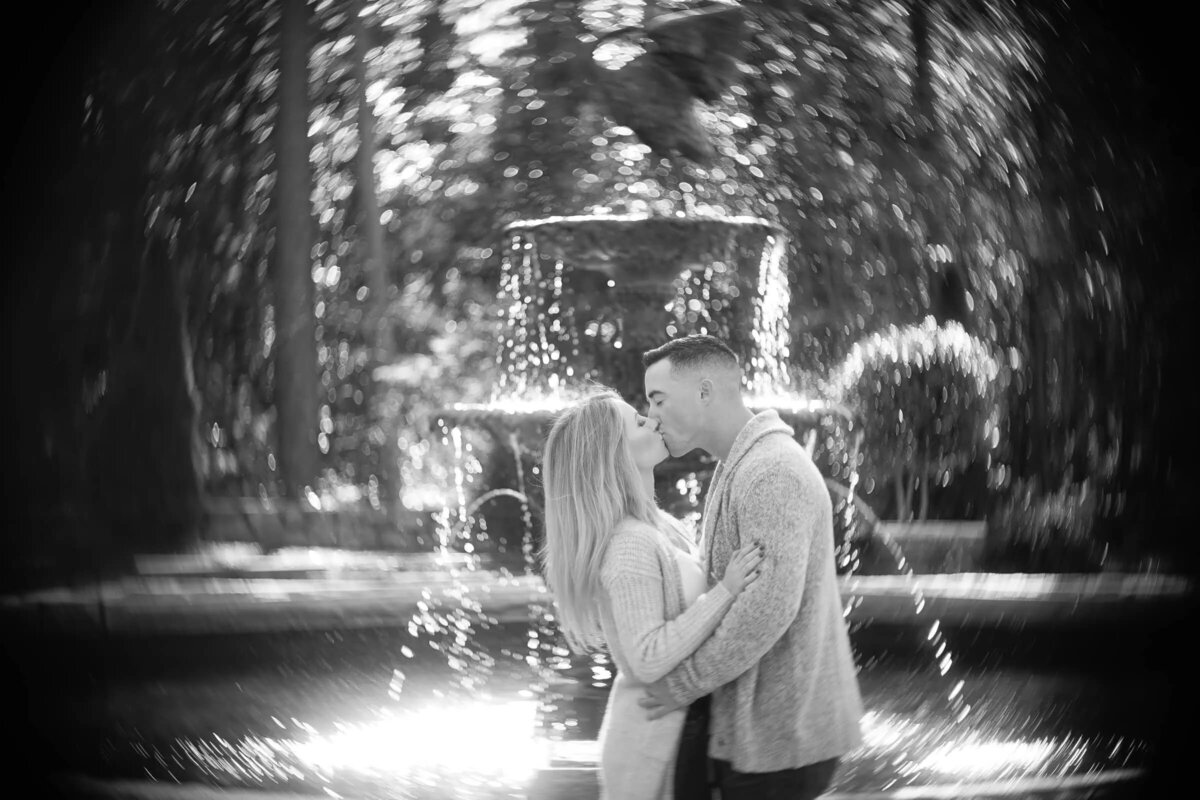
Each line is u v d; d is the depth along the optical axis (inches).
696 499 282.7
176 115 724.0
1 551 574.9
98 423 692.7
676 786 167.0
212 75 748.6
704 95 371.2
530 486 300.7
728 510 164.4
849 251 943.7
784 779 163.6
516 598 466.6
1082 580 475.5
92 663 392.5
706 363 176.4
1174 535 574.9
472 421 303.0
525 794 247.0
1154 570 515.2
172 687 360.5
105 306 692.7
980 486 655.8
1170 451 641.6
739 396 178.1
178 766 274.1
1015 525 564.7
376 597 460.8
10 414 652.1
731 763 164.1
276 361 827.4
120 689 359.3
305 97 825.5
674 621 160.2
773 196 947.3
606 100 378.3
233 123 798.5
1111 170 665.0
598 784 246.5
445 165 1043.9
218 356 898.1
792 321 970.7
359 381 1056.2
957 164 815.7
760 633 157.2
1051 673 357.1
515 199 1057.5
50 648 410.0
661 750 165.3
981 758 271.3
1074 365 687.1
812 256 961.5
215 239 829.2
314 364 829.2
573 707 260.7
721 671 158.4
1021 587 454.3
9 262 638.5
